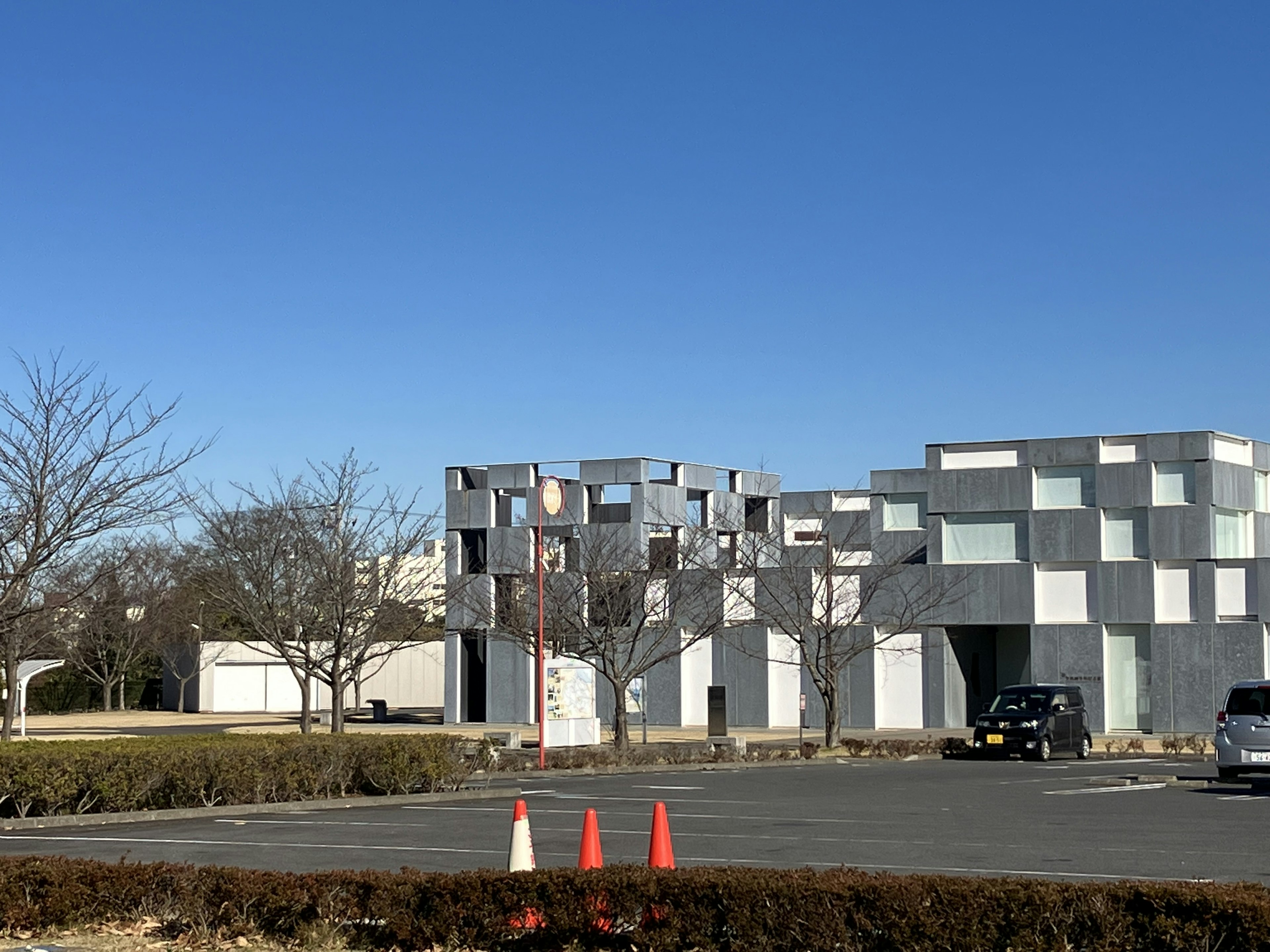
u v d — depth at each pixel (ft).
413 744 77.51
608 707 170.91
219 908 36.86
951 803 73.97
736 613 164.14
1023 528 154.81
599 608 133.90
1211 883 32.01
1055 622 152.25
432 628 140.15
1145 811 68.80
